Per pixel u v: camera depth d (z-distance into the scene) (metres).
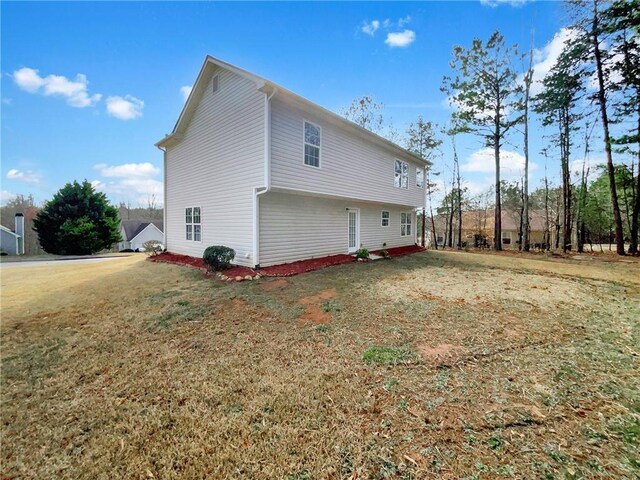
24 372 3.61
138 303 6.15
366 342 4.18
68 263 13.01
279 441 2.37
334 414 2.67
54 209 21.53
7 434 2.57
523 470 2.00
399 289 6.94
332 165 10.56
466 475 1.97
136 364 3.76
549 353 3.77
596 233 26.61
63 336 4.63
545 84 15.22
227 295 6.58
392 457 2.16
